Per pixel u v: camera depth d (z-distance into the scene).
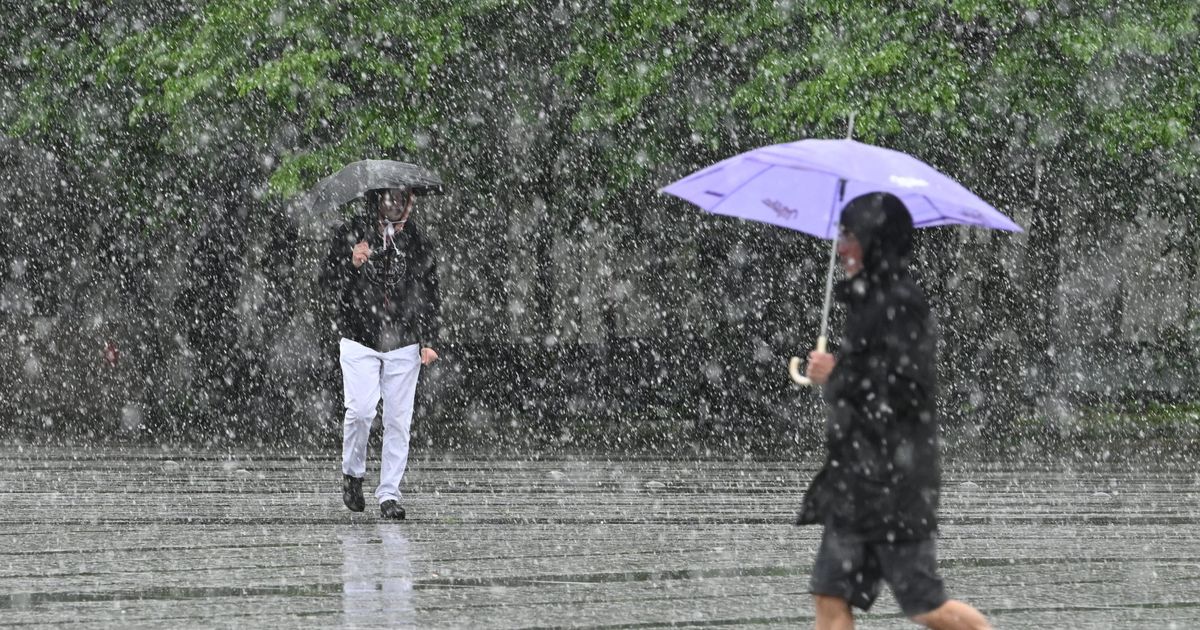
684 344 67.31
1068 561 27.64
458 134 57.34
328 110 54.44
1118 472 46.62
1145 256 76.25
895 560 15.09
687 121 55.59
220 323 68.44
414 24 55.19
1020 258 68.19
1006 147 57.12
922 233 64.06
